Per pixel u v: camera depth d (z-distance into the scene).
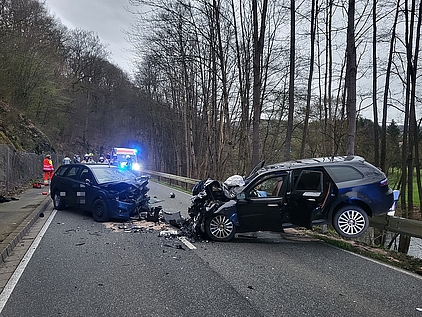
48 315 3.80
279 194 7.54
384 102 17.19
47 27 37.41
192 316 3.79
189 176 29.42
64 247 6.79
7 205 11.61
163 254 6.39
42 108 37.94
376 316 3.86
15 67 29.47
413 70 16.34
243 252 6.65
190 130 27.42
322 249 6.95
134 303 4.13
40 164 26.23
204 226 7.64
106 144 64.38
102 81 65.38
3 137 22.20
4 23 28.09
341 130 19.42
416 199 23.20
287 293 4.51
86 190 10.00
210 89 25.25
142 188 10.26
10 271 5.31
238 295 4.42
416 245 12.02
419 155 20.41
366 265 5.85
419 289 4.73
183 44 18.80
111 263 5.77
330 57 19.05
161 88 36.56
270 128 26.70
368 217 7.27
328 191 7.19
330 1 15.67
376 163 17.50
